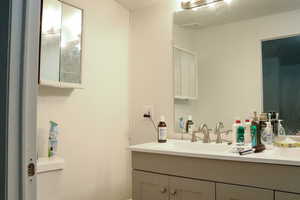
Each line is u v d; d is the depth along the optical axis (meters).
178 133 2.17
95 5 2.12
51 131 1.62
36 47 0.59
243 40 1.91
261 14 1.84
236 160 1.32
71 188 1.87
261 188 1.27
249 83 1.86
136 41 2.46
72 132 1.89
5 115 0.53
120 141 2.33
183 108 2.16
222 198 1.38
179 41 2.22
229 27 1.98
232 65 1.95
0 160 0.53
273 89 1.75
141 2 2.34
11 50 0.54
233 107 1.93
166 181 1.59
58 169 1.49
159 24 2.33
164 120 2.13
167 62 2.27
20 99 0.55
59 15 1.68
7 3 0.55
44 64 1.57
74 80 1.78
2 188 0.52
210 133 2.02
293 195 1.18
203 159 1.46
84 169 1.97
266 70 1.79
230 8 1.99
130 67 2.48
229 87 1.96
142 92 2.40
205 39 2.09
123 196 2.33
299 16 1.69
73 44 1.78
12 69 0.54
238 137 1.70
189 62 2.16
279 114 1.71
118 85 2.34
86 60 2.02
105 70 2.20
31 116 0.57
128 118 2.45
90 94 2.05
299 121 1.63
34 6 0.58
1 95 0.54
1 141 0.53
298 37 1.68
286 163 1.19
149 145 1.86
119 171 2.30
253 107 1.83
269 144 1.62
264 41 1.82
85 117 2.00
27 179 0.55
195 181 1.48
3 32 0.55
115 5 2.33
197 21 2.13
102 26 2.18
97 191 2.07
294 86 1.67
